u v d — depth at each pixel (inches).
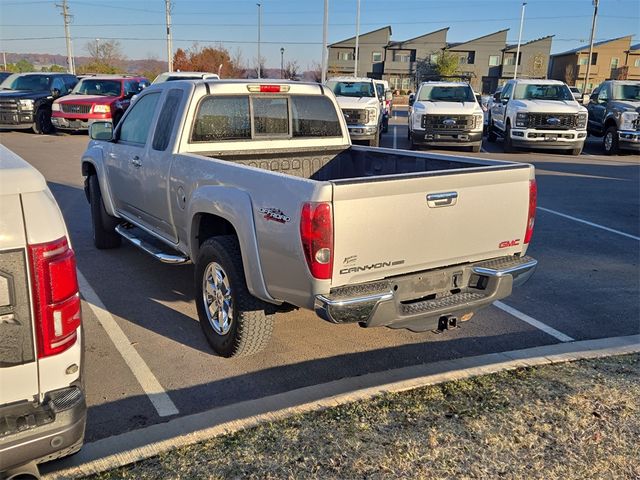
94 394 147.6
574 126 657.0
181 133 194.9
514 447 120.6
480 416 131.2
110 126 240.8
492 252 158.9
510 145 680.4
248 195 149.3
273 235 140.4
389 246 137.5
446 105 676.1
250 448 118.5
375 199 133.1
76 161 562.6
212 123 202.2
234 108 206.5
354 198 130.3
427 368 162.7
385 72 2933.1
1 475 95.7
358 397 138.6
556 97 700.7
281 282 142.1
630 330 193.0
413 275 145.8
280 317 200.7
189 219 179.6
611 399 139.6
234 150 207.5
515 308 212.2
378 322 137.3
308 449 118.4
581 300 220.8
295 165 224.2
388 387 143.4
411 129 699.4
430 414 131.7
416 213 139.6
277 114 216.5
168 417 137.9
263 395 149.1
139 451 117.3
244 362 167.2
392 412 132.4
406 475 111.3
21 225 88.4
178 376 157.9
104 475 109.8
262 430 124.8
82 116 744.3
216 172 165.9
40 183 91.0
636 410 135.0
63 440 96.0
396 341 183.2
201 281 173.3
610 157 674.2
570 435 125.0
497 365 156.5
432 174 141.4
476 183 148.8
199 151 199.9
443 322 151.6
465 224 149.4
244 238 150.2
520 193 159.3
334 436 122.8
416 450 118.6
